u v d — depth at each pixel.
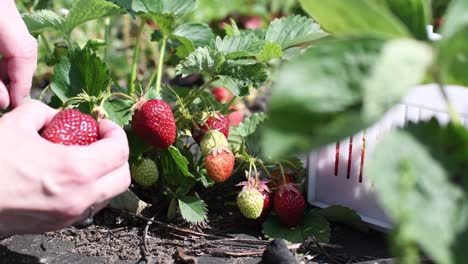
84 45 0.79
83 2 0.66
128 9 0.69
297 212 0.62
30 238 0.63
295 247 0.61
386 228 0.63
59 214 0.50
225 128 0.66
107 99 0.63
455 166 0.31
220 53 0.64
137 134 0.62
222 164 0.63
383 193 0.29
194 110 0.67
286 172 0.67
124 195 0.65
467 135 0.32
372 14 0.33
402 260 0.29
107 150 0.51
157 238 0.63
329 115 0.30
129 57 1.20
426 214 0.30
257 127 0.70
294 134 0.30
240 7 1.24
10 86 0.60
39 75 1.08
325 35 0.68
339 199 0.66
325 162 0.67
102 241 0.63
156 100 0.61
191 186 0.65
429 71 0.32
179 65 0.64
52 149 0.50
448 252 0.29
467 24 0.31
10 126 0.52
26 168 0.49
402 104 0.59
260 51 0.64
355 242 0.63
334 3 0.33
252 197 0.62
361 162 0.64
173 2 0.73
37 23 0.69
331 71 0.30
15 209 0.49
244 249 0.61
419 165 0.31
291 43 0.70
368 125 0.29
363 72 0.30
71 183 0.49
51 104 0.67
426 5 0.36
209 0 1.20
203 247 0.62
